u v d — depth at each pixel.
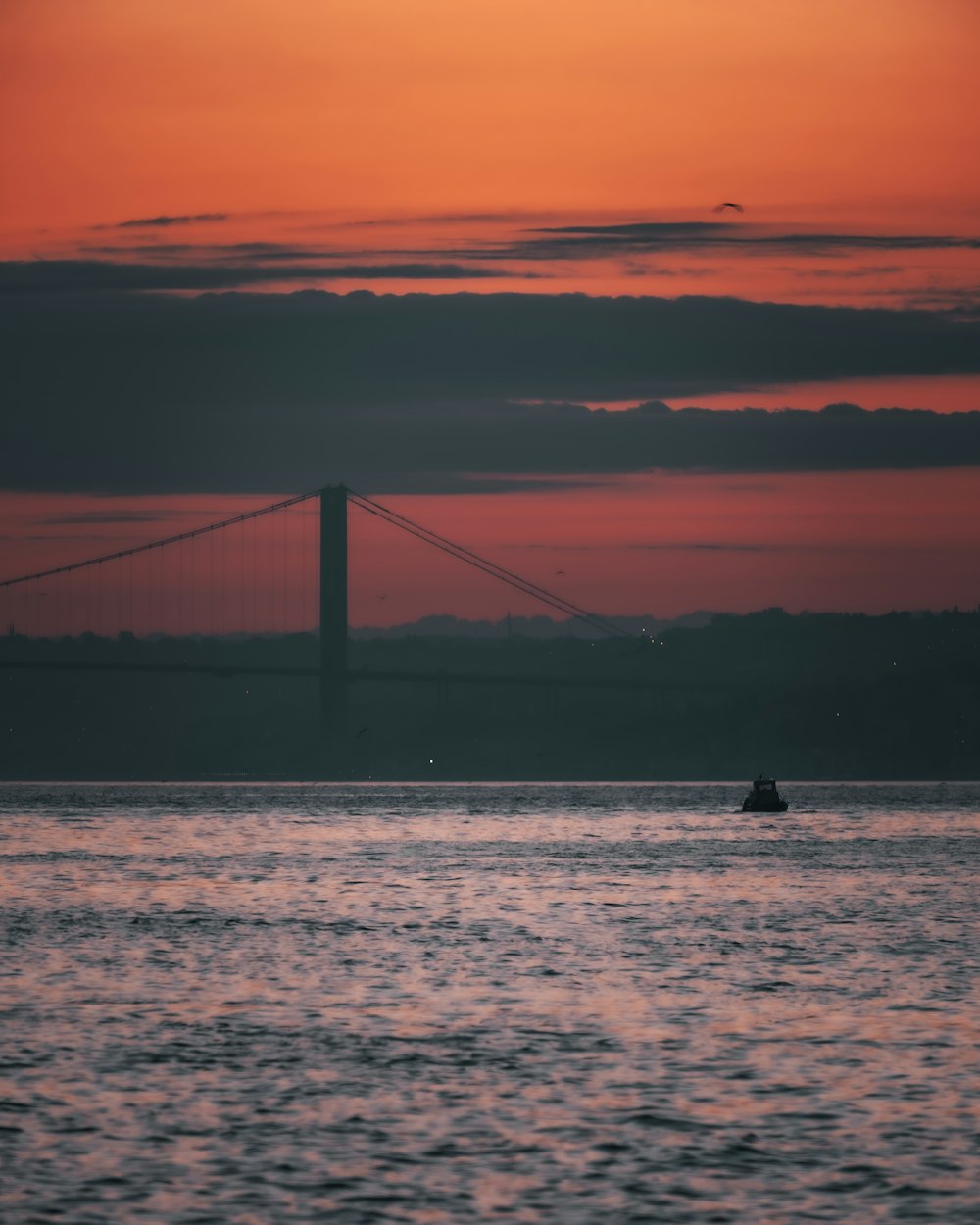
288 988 187.88
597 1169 112.69
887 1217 103.88
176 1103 129.25
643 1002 177.88
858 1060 145.62
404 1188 108.56
